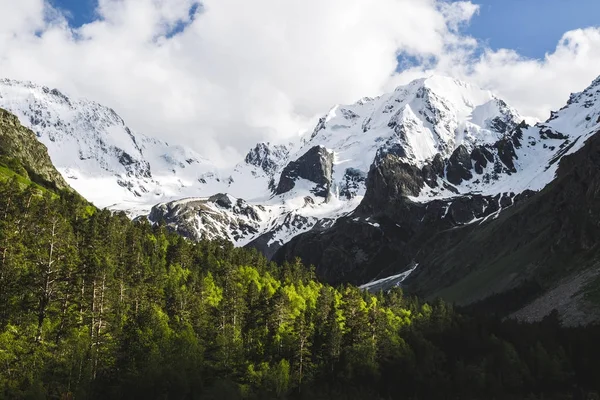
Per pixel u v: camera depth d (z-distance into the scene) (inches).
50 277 4847.4
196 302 6540.4
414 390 6752.0
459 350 7760.8
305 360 6432.1
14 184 6722.4
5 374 4328.3
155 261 7411.4
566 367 7273.6
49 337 4783.5
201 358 5634.8
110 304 5383.9
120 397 4916.3
